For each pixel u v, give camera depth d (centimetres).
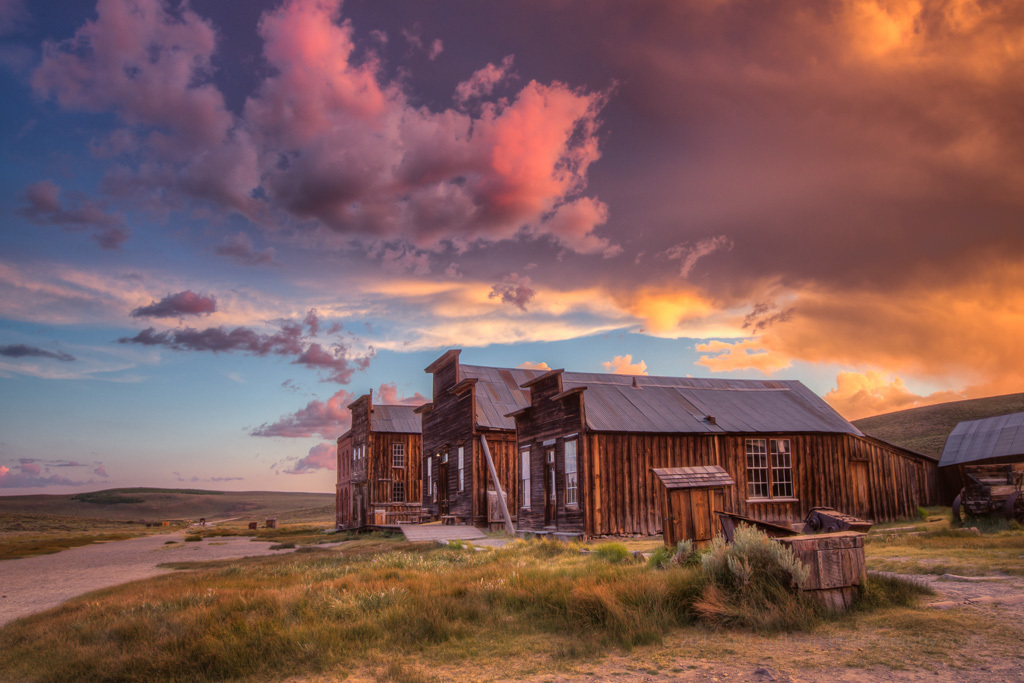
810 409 2662
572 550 1578
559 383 2305
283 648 704
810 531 1231
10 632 893
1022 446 2925
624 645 676
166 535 5241
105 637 786
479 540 2358
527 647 696
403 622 789
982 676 515
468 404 2919
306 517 11675
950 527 1691
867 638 642
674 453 2214
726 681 543
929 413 7131
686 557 1041
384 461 4119
